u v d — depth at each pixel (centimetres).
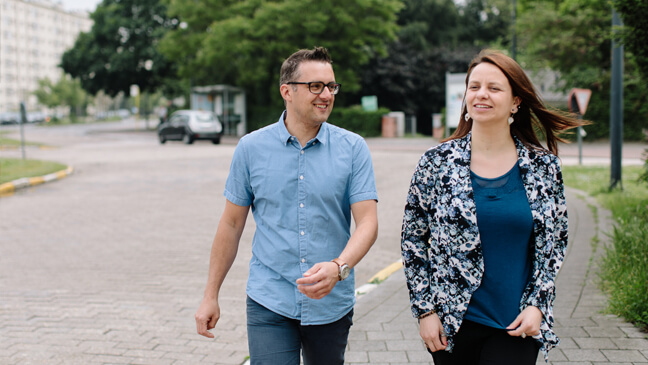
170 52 3572
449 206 226
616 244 577
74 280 614
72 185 1393
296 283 240
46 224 929
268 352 241
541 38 2519
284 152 249
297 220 246
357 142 253
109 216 996
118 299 547
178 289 582
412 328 444
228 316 500
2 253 738
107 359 406
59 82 8056
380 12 3188
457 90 2723
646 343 392
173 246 775
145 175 1572
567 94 2914
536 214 222
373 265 682
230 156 2102
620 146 1140
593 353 378
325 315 243
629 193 1078
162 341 441
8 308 519
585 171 1558
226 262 262
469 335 228
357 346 411
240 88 3519
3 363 397
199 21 3434
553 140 249
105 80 4631
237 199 258
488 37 4941
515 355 220
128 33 4481
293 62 246
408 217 239
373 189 250
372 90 4025
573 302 482
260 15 3019
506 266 224
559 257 227
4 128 5388
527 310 219
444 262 229
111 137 3669
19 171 1541
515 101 237
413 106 4078
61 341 439
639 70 785
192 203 1127
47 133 4222
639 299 437
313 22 2953
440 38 4656
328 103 246
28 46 12381
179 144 2900
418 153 2247
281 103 3444
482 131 230
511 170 228
